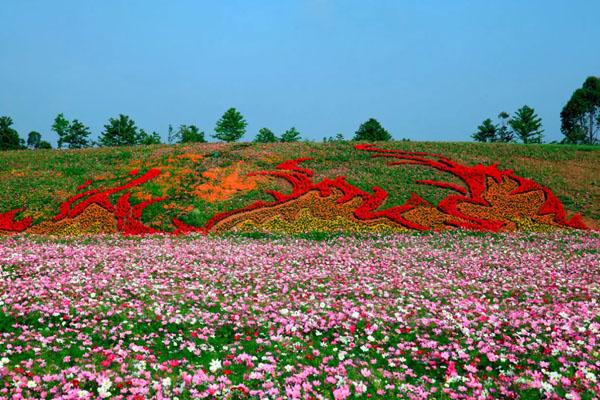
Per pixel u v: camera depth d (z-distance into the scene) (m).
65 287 11.15
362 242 20.45
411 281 12.82
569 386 6.54
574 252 18.05
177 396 6.24
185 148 36.97
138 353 7.77
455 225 24.08
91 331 8.84
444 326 9.15
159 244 19.25
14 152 38.25
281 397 6.27
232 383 6.69
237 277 13.18
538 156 35.41
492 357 7.64
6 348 7.64
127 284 11.75
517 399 6.34
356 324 9.41
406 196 27.72
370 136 62.72
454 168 32.03
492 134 75.62
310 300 11.05
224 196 27.66
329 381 6.71
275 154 34.97
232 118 59.09
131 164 32.66
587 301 10.98
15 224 24.09
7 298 10.09
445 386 6.86
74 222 24.23
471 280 13.29
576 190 28.94
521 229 23.92
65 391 6.12
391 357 8.05
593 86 71.25
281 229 23.56
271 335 8.77
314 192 28.11
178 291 11.62
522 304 10.86
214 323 9.52
